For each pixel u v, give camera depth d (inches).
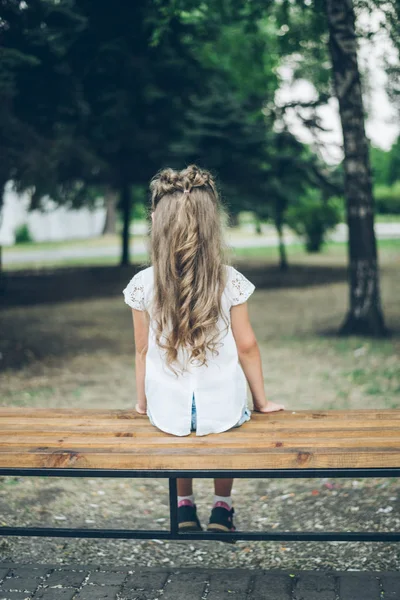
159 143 568.1
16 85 426.3
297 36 396.5
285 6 376.2
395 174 981.8
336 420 109.7
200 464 94.7
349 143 362.6
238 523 141.3
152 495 158.2
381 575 106.0
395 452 93.2
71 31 415.5
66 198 716.0
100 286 675.4
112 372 306.3
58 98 447.8
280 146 567.8
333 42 357.4
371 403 236.7
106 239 1523.1
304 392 258.5
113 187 697.0
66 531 102.0
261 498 156.3
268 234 1578.5
